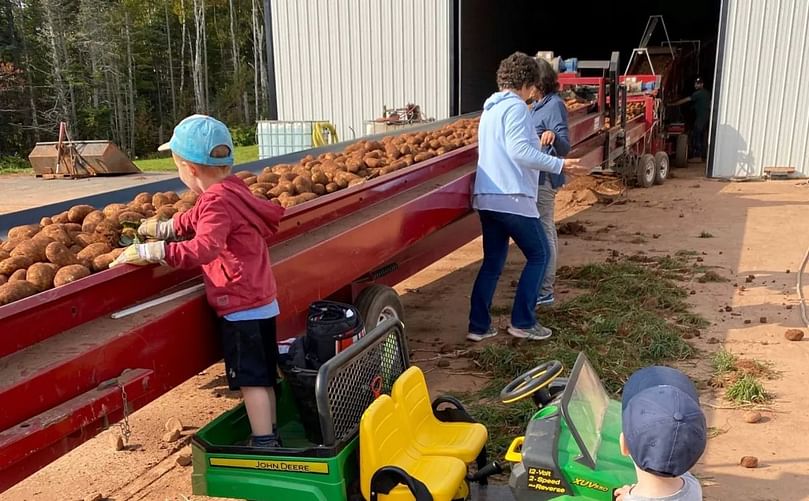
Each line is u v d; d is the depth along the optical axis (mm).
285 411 3500
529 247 5281
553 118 5594
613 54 9797
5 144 38375
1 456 1913
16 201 15234
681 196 11859
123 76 44844
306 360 3270
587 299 6383
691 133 16797
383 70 15711
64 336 2439
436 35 15219
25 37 41875
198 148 2859
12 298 2484
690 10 25859
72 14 44562
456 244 6164
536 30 24078
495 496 3105
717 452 3828
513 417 4211
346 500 2781
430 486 2666
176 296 2881
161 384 2652
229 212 2830
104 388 2312
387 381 3256
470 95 17422
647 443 1901
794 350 5191
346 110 16172
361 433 2680
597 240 8914
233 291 2887
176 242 2863
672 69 15641
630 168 12383
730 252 8070
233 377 2967
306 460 2742
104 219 3334
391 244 4340
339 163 5262
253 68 55531
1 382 2064
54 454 2170
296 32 16094
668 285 6703
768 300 6336
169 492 3680
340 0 15625
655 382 2008
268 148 15328
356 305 4562
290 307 3363
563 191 12375
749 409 4305
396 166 5172
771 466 3666
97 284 2574
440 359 5277
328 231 3875
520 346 5406
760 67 13211
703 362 5023
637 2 26469
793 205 10758
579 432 2605
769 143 13461
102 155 19812
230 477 2865
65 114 40406
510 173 5078
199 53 50094
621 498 2152
